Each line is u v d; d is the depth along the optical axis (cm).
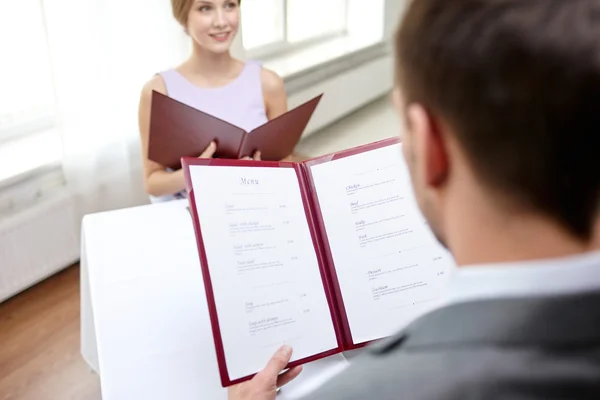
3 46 217
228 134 143
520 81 32
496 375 32
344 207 98
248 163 95
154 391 96
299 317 90
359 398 35
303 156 346
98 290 110
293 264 92
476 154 35
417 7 38
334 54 369
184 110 138
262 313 88
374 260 97
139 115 181
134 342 102
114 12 225
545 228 35
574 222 34
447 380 33
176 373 99
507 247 36
